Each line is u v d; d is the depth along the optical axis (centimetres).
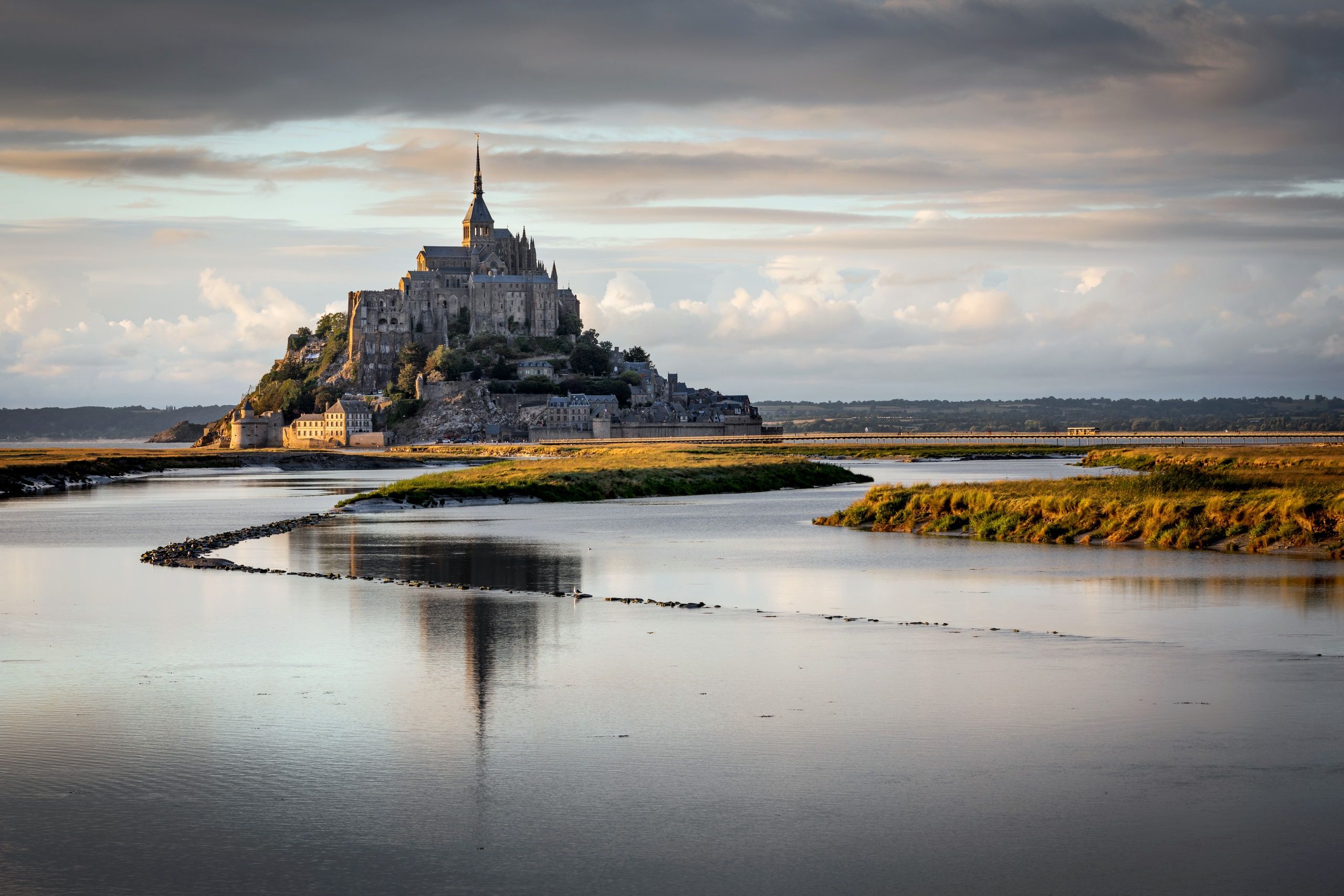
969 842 3133
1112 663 5084
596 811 3359
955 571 8200
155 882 2928
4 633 5953
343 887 2902
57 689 4719
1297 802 3375
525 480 17588
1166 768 3659
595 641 5650
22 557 9631
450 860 3047
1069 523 10088
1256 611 6338
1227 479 11694
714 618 6319
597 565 8744
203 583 7794
